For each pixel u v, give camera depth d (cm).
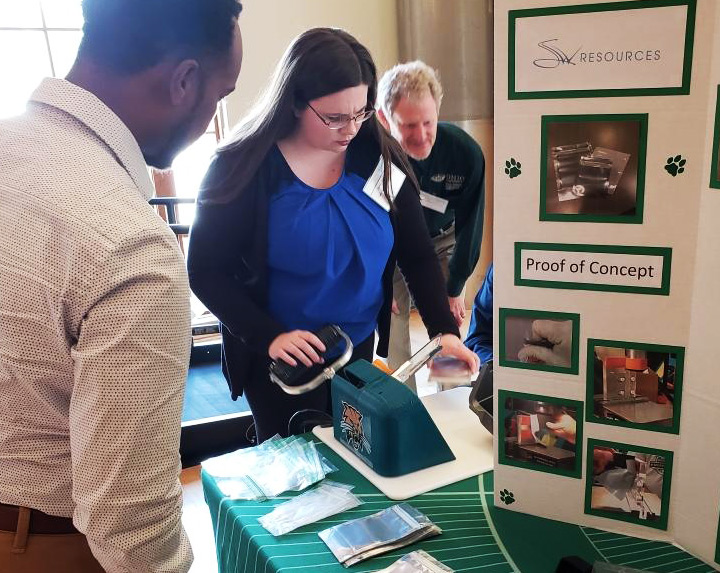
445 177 219
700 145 79
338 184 148
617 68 80
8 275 70
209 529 223
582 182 86
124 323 68
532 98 85
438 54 410
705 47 76
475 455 117
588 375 92
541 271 91
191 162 395
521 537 95
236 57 79
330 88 132
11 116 76
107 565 76
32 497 82
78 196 69
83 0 73
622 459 93
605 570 83
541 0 82
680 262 83
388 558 91
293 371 137
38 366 73
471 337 194
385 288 165
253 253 147
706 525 87
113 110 75
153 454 72
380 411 110
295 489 111
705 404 84
